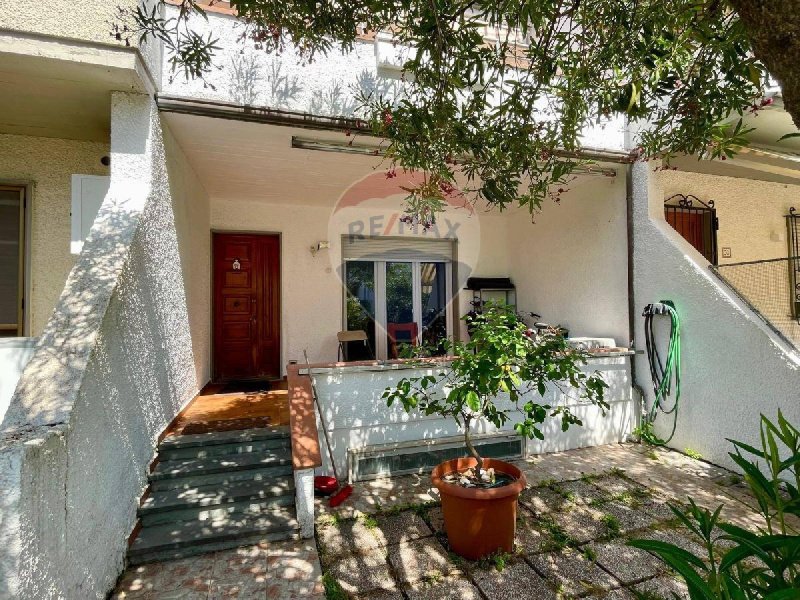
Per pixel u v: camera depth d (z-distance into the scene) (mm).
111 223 2863
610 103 2432
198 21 3465
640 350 5008
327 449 3887
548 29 2316
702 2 2051
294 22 2426
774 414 3811
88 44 2775
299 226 6344
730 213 5762
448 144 2551
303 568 2623
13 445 1597
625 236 5172
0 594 1424
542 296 6633
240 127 3758
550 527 3088
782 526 1262
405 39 2336
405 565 2666
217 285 6039
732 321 4145
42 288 3910
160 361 3400
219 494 3096
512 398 2609
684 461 4379
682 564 1099
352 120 3791
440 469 3010
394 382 4105
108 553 2355
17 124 3711
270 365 6199
